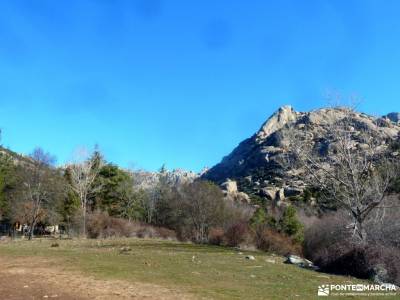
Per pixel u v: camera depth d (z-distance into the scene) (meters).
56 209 63.75
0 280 15.80
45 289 14.34
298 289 16.50
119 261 22.09
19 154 75.06
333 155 34.00
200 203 62.75
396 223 31.06
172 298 13.50
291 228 51.91
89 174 70.75
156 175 98.25
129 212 72.38
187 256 26.61
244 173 134.00
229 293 14.67
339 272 24.30
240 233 46.25
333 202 36.78
